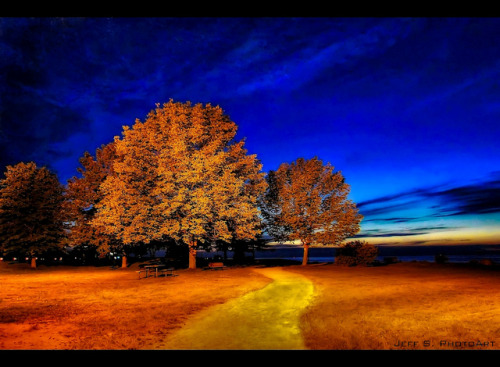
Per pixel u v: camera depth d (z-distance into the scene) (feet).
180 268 93.61
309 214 105.19
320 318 29.84
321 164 112.47
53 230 108.58
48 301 39.99
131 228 74.74
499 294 42.16
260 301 39.27
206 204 71.46
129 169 80.18
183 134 76.89
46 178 112.16
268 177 116.47
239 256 131.34
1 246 101.14
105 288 52.13
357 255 93.25
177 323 28.58
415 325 27.04
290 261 140.97
